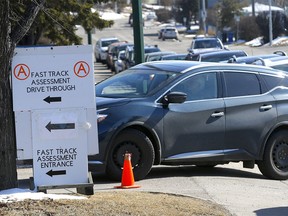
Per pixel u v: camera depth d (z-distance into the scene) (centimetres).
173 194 1498
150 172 1905
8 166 1312
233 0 12781
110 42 9219
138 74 1867
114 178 1695
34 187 1320
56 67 1315
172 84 1764
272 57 3241
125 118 1673
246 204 1475
